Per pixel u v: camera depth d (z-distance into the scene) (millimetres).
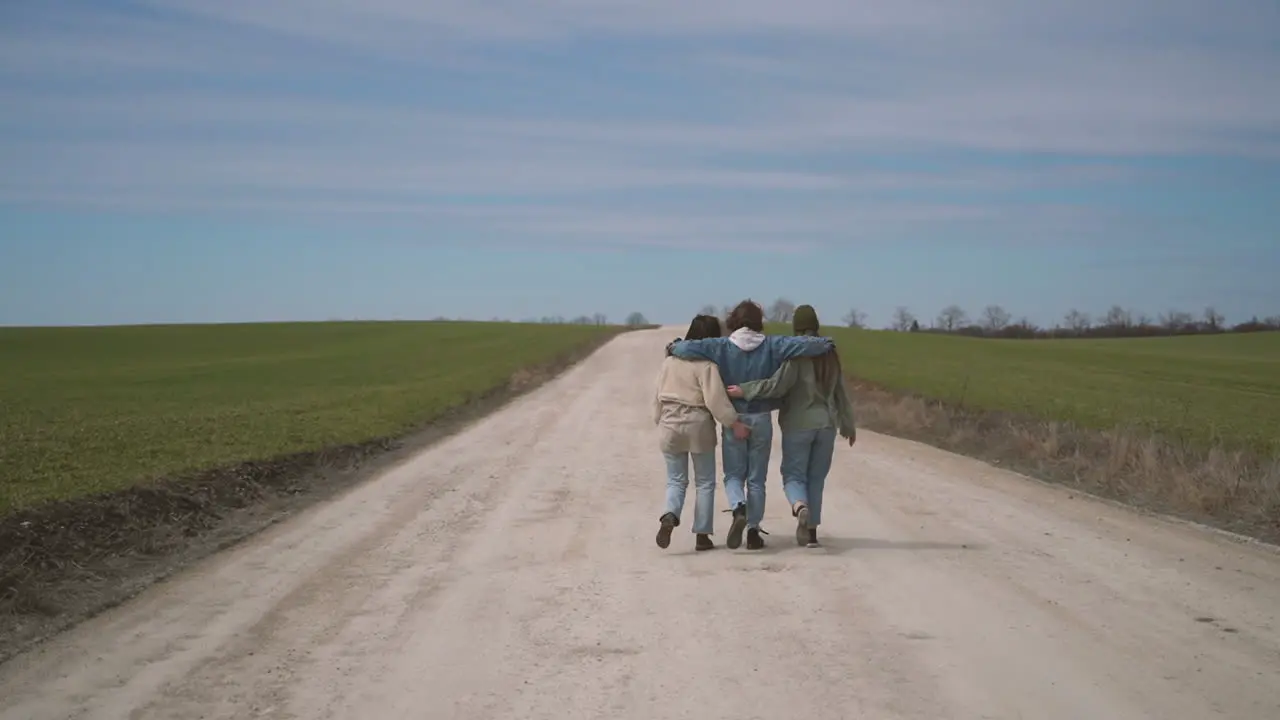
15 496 10695
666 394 9195
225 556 9547
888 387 32719
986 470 15234
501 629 6906
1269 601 7379
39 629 7207
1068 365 51750
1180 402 29516
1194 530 10281
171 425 19703
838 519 10945
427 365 46500
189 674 6141
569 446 18281
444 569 8781
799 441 9258
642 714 5309
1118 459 14266
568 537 10070
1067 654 6137
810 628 6758
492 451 17656
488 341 70000
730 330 9516
